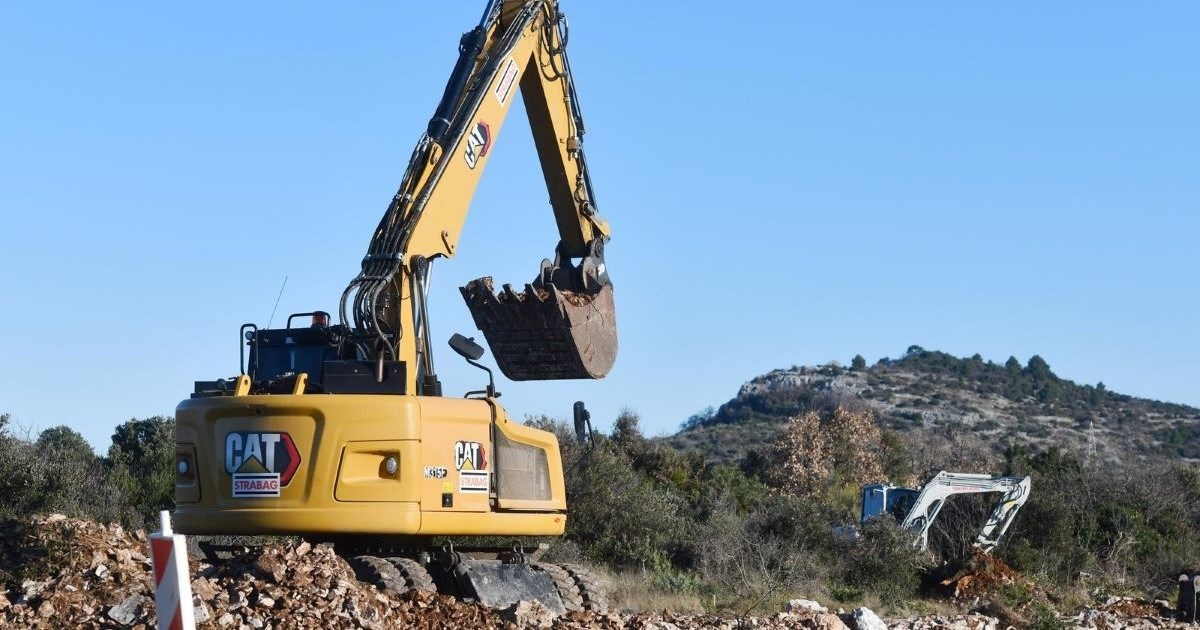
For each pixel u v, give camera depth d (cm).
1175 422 11181
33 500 2047
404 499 1095
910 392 11450
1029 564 2800
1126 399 12156
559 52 1471
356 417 1095
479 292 1362
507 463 1218
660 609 1716
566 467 2548
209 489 1109
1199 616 2095
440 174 1249
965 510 2975
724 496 3209
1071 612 2138
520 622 1080
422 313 1216
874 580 2389
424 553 1180
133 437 2889
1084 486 3678
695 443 9975
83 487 2233
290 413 1095
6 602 988
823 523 2534
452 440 1143
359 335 1169
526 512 1231
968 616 1947
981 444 8769
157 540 730
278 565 1028
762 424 10838
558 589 1278
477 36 1369
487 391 1230
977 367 12456
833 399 11100
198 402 1129
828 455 5612
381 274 1173
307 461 1089
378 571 1097
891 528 2506
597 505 2502
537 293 1345
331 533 1098
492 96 1336
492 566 1184
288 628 958
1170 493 3669
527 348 1383
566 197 1487
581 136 1512
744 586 2200
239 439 1101
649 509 2555
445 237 1258
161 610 726
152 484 2434
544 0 1442
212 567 1078
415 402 1115
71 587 1013
